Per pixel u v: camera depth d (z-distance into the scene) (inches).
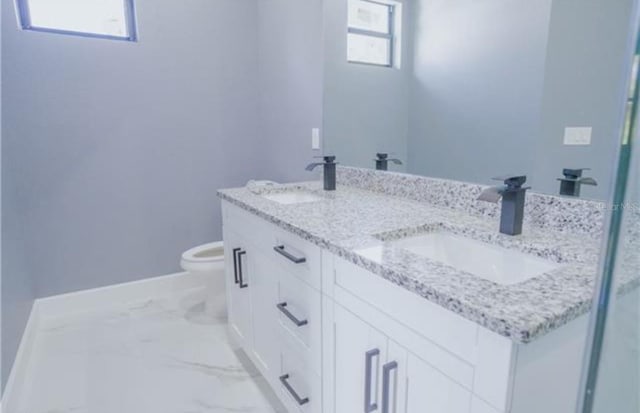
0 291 64.0
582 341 28.9
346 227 47.9
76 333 86.7
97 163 94.4
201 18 101.3
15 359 69.2
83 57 89.4
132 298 103.0
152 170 101.2
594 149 41.1
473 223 49.1
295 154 97.8
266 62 106.5
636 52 17.8
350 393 43.3
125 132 96.4
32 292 89.6
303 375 52.9
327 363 46.8
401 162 67.3
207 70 104.3
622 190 19.4
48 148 88.6
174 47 99.1
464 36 54.1
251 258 66.5
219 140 109.0
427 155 62.1
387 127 69.0
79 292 96.6
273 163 109.1
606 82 39.1
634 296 20.9
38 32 84.2
